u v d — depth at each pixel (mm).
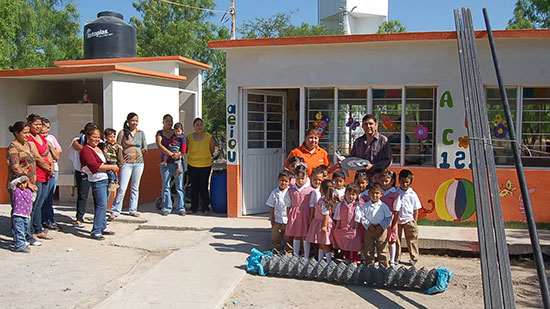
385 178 5805
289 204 6102
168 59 10117
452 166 7320
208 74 23453
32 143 6594
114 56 10930
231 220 7863
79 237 7004
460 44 6496
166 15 25547
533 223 4672
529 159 7324
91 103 9945
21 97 9641
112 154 7199
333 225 5852
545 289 4223
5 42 13695
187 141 8539
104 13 11289
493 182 5215
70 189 9484
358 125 7645
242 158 8078
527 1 18078
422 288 5184
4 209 8875
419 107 7473
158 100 9586
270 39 7559
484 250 4781
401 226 6070
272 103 8664
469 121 5766
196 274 5363
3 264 5758
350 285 5348
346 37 7316
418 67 7332
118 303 4496
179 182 8266
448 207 7371
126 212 8320
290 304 4742
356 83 7508
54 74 8484
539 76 7109
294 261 5516
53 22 19734
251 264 5609
